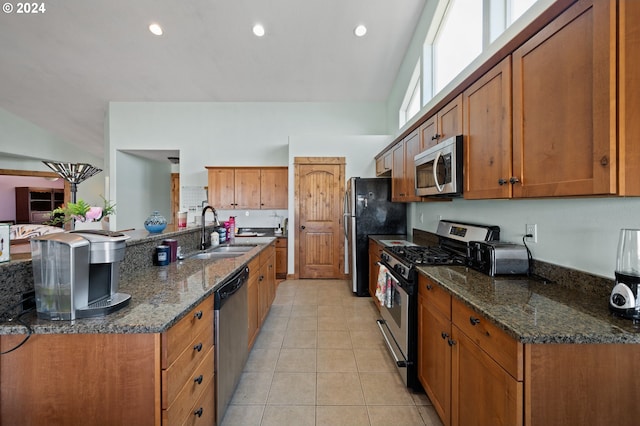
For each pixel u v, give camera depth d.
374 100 5.31
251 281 2.36
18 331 1.00
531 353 0.96
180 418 1.16
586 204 1.34
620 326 0.99
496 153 1.49
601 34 0.93
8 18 3.53
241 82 4.78
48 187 8.15
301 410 1.79
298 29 3.66
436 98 3.03
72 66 4.37
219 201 5.07
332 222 4.82
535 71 1.22
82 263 1.08
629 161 0.91
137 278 1.65
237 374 1.89
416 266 1.91
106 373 1.04
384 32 3.72
